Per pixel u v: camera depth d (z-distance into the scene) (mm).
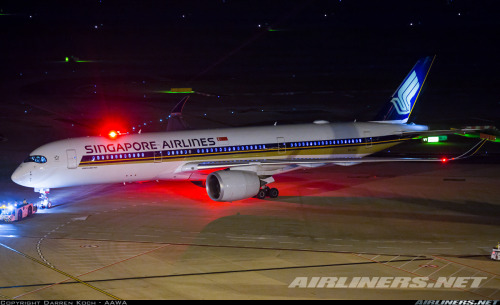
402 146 115500
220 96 168750
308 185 81375
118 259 48594
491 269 45469
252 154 76688
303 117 139875
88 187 81438
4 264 47344
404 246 51906
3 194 76250
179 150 72812
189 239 54562
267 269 45688
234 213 65000
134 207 68500
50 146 68188
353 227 58688
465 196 73812
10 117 136125
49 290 41312
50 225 60469
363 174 89938
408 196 73812
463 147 114125
